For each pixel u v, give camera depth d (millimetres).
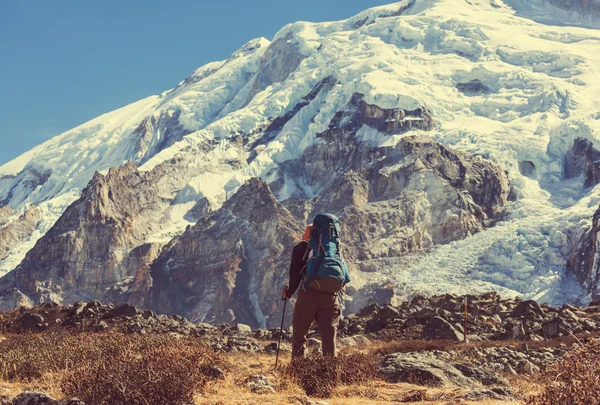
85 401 8109
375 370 11539
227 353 20641
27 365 12305
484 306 29719
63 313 27375
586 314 27531
